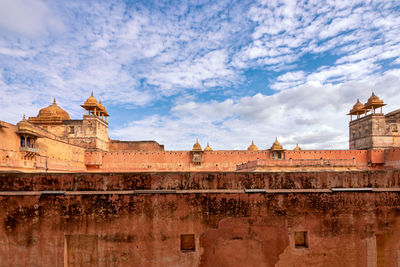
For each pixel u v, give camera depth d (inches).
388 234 162.2
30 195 156.6
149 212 155.9
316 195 162.2
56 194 156.9
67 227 154.8
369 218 161.9
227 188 160.4
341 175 165.6
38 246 153.9
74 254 157.2
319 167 704.4
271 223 158.6
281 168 689.6
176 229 155.4
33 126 636.1
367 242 160.1
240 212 158.1
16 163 567.5
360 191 163.6
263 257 156.0
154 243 154.3
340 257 158.7
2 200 156.4
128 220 155.3
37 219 155.5
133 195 157.0
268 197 160.4
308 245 158.9
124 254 153.7
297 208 160.7
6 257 154.0
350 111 1333.7
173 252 154.1
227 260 154.8
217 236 156.1
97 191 157.5
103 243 153.9
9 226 155.5
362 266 158.6
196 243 155.3
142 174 160.7
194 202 157.5
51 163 727.7
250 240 156.9
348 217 161.6
